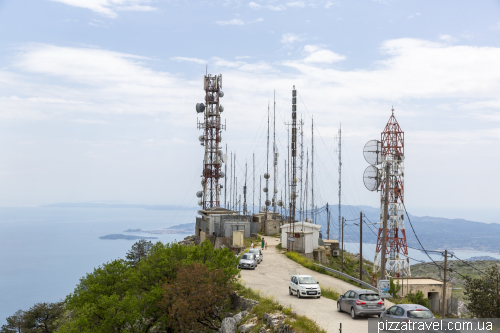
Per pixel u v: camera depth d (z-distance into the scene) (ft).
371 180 149.79
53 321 236.22
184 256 140.26
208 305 110.52
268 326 85.71
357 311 82.43
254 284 130.31
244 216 266.98
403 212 247.09
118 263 131.64
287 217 291.17
